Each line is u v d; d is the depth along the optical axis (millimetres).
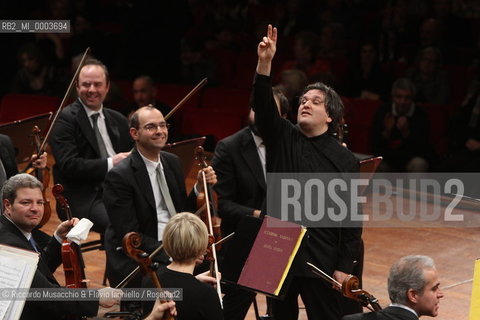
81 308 10094
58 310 10031
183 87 24750
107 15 32750
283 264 10227
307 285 11203
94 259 15984
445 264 15883
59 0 28422
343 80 24781
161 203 12820
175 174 13070
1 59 28250
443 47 26156
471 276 15281
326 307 11195
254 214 12758
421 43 26312
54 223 17938
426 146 20922
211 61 27016
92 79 14844
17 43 28125
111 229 12852
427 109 22344
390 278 9594
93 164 14492
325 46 26156
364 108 22922
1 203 11484
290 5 29281
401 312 9445
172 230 9625
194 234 9609
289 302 11750
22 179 10453
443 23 27484
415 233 17594
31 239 10727
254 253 10391
